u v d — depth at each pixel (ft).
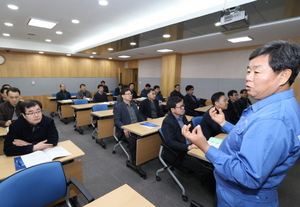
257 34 11.48
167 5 9.07
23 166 4.06
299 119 1.94
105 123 10.50
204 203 5.81
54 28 13.08
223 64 17.63
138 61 27.68
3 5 8.79
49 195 3.64
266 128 1.84
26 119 4.92
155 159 8.96
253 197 2.32
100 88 17.31
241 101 12.09
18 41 17.60
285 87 2.06
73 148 5.31
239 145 2.22
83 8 9.31
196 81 20.11
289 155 1.97
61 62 23.29
